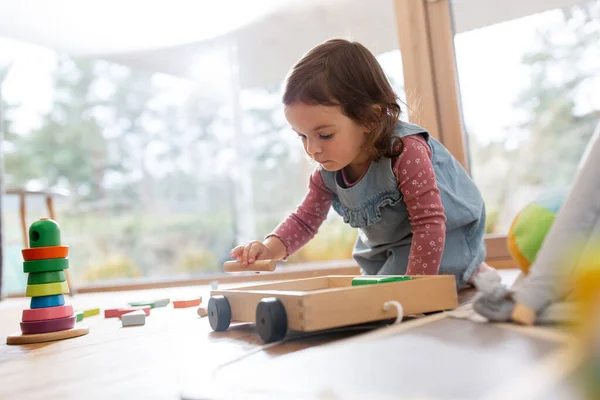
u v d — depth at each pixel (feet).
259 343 2.76
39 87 18.69
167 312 4.69
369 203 4.00
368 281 3.19
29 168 18.72
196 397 1.78
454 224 4.22
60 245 3.71
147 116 19.13
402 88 7.13
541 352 1.91
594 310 1.01
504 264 6.73
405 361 1.97
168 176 19.01
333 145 3.58
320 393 1.70
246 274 9.03
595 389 0.99
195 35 10.91
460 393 1.59
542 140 8.91
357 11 8.44
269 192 16.49
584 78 8.67
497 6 7.48
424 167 3.71
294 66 3.71
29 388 2.21
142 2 9.95
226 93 15.84
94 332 3.73
